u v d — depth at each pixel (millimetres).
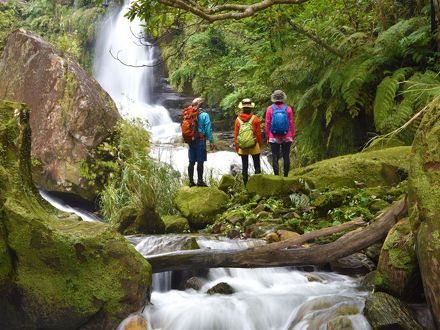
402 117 6066
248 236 4840
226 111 16047
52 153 7852
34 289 2545
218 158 10445
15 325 2551
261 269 3775
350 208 4734
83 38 21109
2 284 2473
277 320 2990
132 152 7652
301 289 3377
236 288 3541
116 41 20453
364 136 8055
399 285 2662
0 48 9750
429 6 6664
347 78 6746
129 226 5613
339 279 3584
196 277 3676
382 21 7176
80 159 7672
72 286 2605
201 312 3018
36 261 2584
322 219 4879
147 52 19531
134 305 2723
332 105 7414
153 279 3521
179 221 5762
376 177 5832
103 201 7160
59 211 3113
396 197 4938
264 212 5211
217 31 15109
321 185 5582
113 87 19844
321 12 8133
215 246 4336
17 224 2570
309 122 8219
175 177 7391
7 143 2814
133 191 6703
